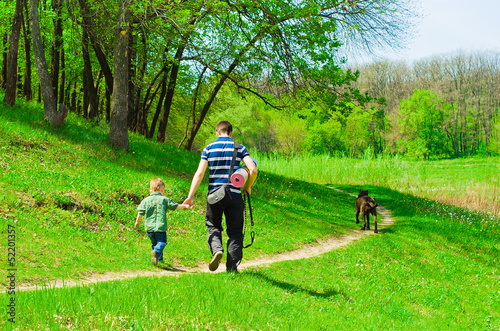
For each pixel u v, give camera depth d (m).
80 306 2.83
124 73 13.95
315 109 20.22
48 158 10.80
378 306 5.91
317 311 4.46
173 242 8.20
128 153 14.00
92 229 7.70
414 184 28.19
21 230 6.20
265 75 18.75
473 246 13.02
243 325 3.22
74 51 22.98
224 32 16.23
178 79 22.73
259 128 57.09
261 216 11.80
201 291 3.89
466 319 6.88
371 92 85.88
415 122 79.50
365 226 13.62
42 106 16.33
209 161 4.62
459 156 88.94
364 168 30.69
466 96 91.00
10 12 18.81
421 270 9.77
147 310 3.03
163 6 13.42
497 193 23.44
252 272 5.69
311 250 10.02
